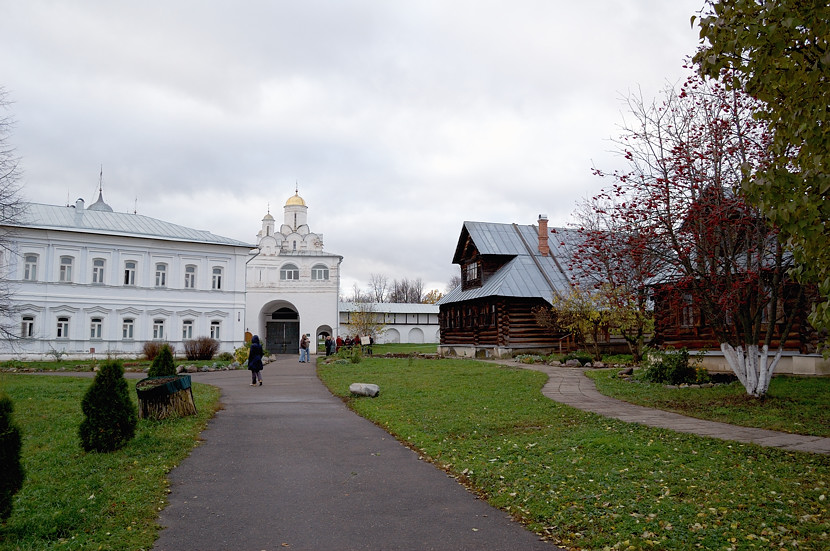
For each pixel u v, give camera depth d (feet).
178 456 33.55
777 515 22.18
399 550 20.34
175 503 25.55
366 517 23.73
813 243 19.62
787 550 19.13
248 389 70.54
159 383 45.42
